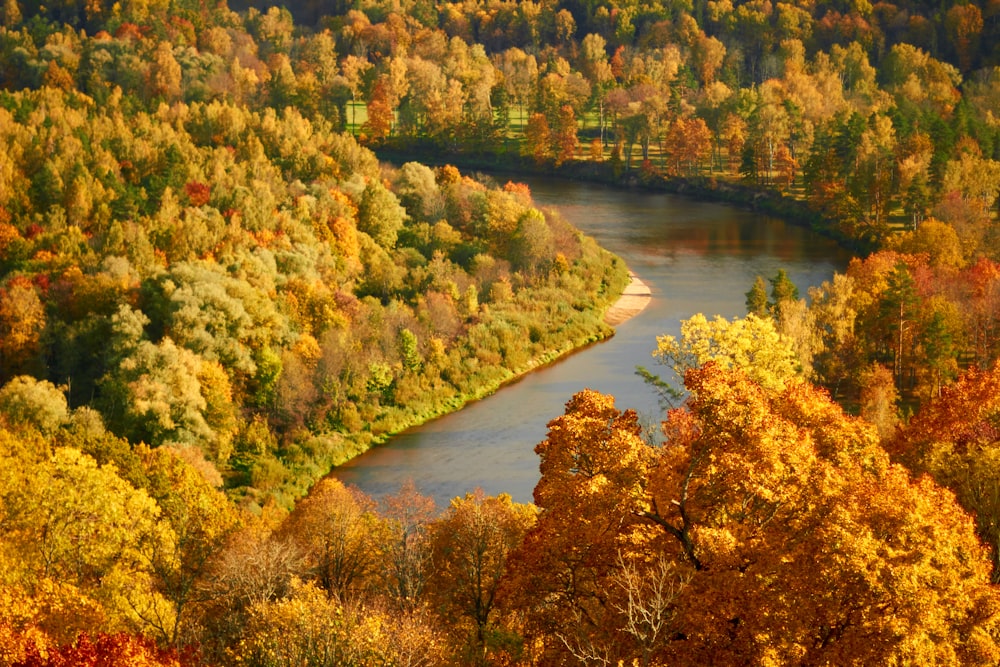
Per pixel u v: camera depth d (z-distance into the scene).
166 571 58.09
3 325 109.81
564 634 39.97
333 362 110.56
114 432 96.50
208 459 98.00
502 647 47.34
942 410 60.78
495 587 53.97
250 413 105.56
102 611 47.25
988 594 37.94
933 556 36.97
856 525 36.91
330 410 108.00
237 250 125.94
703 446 40.53
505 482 94.81
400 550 58.16
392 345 117.38
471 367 120.00
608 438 42.03
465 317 129.12
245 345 109.50
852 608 35.66
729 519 40.66
